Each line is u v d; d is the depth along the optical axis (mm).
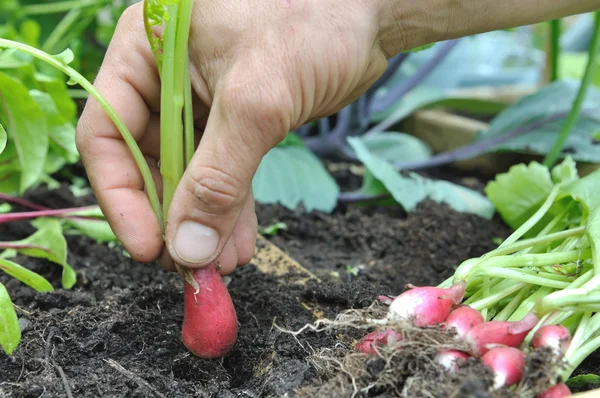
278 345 408
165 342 417
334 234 557
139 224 402
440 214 557
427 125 806
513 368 353
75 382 387
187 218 382
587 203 446
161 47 384
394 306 376
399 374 368
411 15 390
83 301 448
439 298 377
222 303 400
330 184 610
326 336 412
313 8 368
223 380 402
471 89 886
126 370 396
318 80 374
